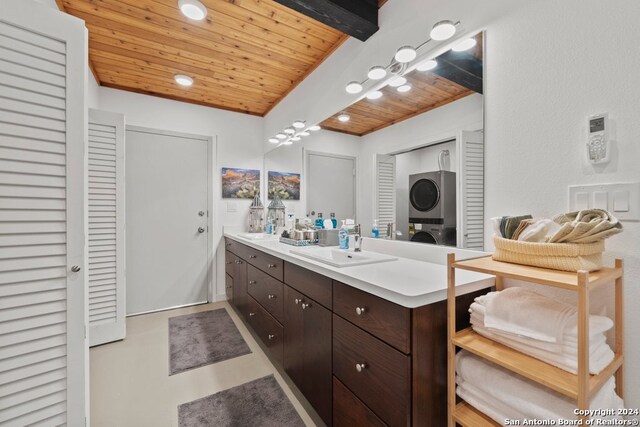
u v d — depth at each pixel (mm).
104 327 2186
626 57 808
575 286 646
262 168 3529
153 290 2938
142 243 2893
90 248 2129
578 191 910
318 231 2162
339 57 2072
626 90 809
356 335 1078
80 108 1021
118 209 2246
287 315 1641
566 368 717
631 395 812
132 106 2830
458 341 881
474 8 1197
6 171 885
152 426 1351
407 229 1600
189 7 1597
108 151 2201
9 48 892
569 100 928
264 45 2105
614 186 834
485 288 1088
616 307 816
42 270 947
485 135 1185
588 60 883
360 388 1052
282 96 3010
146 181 2910
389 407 921
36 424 934
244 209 3426
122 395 1572
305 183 2580
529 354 790
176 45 2100
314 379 1356
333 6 1521
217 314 2824
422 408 895
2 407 880
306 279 1438
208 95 2992
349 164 2020
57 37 977
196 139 3162
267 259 1962
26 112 917
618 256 836
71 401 997
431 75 1408
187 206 3109
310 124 2457
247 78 2621
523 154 1058
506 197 1116
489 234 1175
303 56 2260
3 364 882
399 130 1620
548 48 977
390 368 920
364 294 1042
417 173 1523
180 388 1639
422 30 1413
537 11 1005
